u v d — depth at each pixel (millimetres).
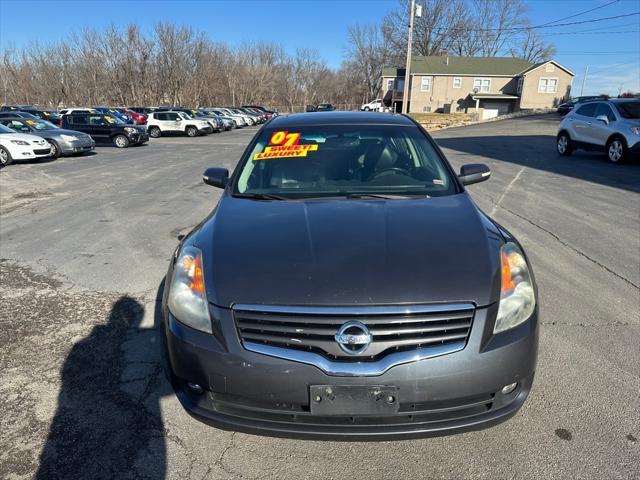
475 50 66688
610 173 10766
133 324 3646
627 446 2322
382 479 2162
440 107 52156
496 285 2166
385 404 1995
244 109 45656
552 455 2277
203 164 14406
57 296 4172
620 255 5164
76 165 14133
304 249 2338
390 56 72938
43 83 54281
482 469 2205
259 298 2096
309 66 82000
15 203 8352
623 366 3018
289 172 3379
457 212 2756
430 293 2070
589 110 13250
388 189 3178
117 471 2215
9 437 2434
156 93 54000
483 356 2043
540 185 9391
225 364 2070
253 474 2197
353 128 3799
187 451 2342
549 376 2912
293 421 2064
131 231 6344
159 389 2834
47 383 2896
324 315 2031
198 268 2346
